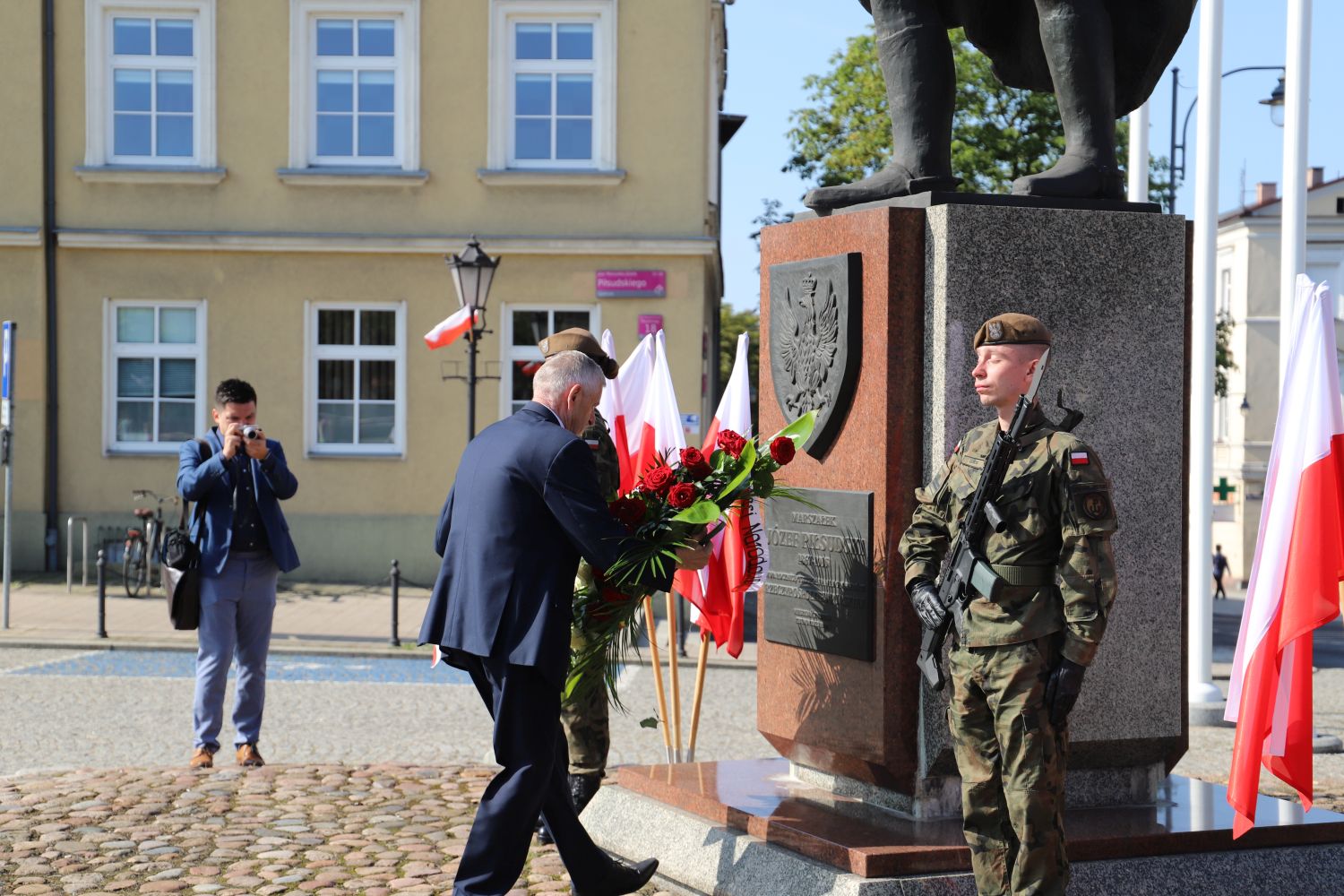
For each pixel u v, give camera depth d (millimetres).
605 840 5766
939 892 4590
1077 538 4109
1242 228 45125
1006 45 5992
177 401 20531
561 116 20469
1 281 20312
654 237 20219
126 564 18000
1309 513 4621
